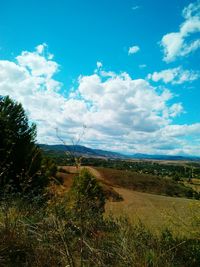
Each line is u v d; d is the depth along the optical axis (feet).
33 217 14.99
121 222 15.21
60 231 11.20
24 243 13.41
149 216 16.49
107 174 199.11
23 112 40.27
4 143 34.19
